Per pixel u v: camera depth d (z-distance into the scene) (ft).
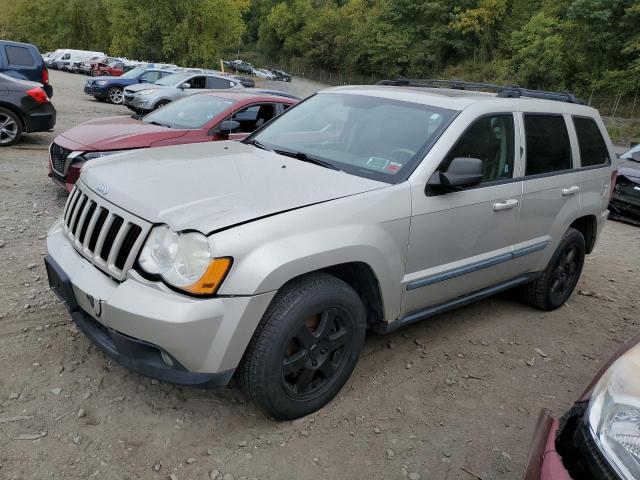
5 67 38.32
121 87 69.41
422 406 10.94
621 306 17.76
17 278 14.26
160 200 9.16
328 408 10.46
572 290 16.98
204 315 8.25
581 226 17.10
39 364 10.71
